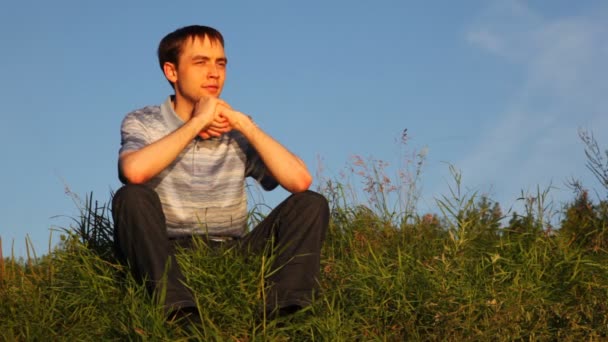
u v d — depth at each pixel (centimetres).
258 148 484
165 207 482
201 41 501
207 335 407
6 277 531
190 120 471
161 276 420
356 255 533
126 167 447
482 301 480
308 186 488
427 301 465
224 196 493
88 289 473
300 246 446
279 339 423
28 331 456
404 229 596
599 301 504
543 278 548
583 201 673
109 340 434
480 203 609
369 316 469
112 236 521
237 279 454
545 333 470
